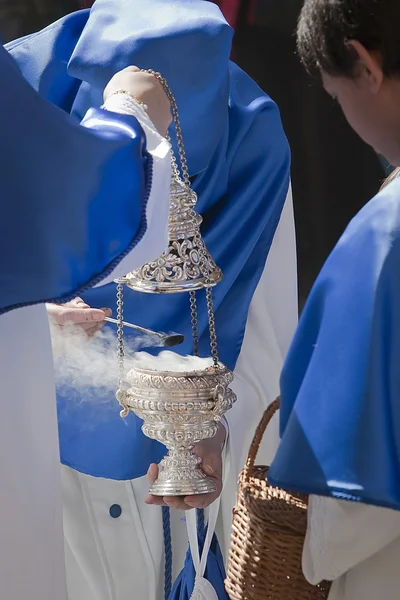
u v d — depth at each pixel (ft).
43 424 10.66
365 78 7.97
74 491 15.16
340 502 8.29
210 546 14.40
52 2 27.27
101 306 14.15
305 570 8.87
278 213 15.16
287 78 30.07
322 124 30.35
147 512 15.29
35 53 13.99
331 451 7.84
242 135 14.64
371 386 7.80
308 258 30.96
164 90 10.85
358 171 30.58
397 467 7.78
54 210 8.87
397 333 7.78
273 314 15.52
